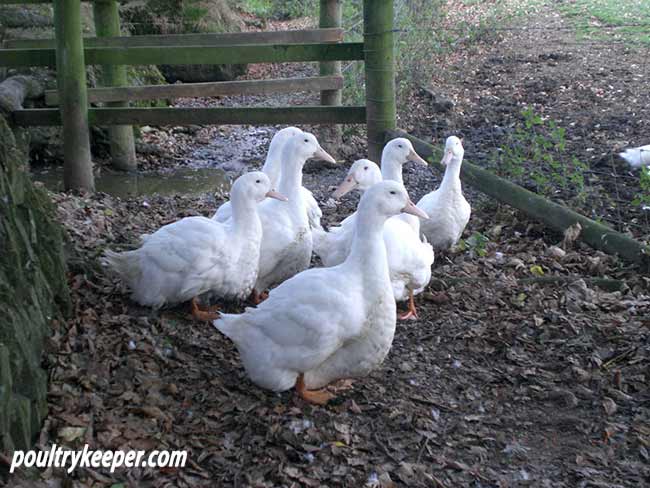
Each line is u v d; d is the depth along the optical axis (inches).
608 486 50.1
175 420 54.8
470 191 111.7
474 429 56.4
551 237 93.7
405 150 82.9
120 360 60.3
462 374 63.7
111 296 71.2
